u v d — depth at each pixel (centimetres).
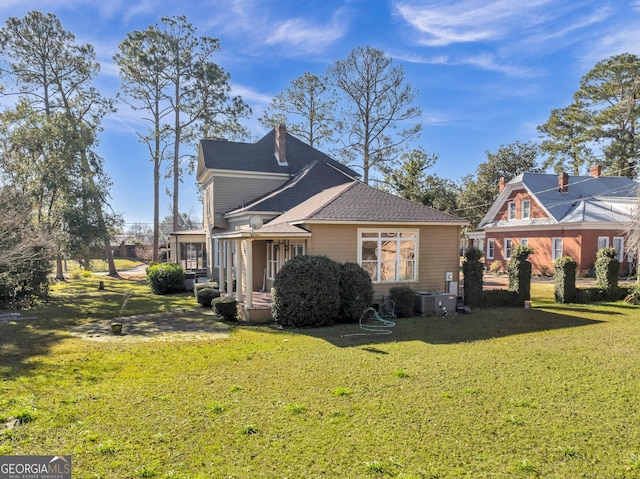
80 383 636
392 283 1381
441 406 526
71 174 2362
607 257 1588
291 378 652
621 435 443
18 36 2603
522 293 1445
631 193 2794
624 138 3656
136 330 1078
